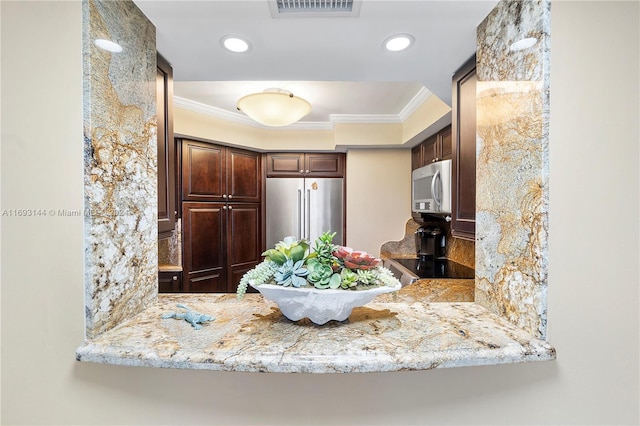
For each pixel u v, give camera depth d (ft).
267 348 2.44
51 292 2.65
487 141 3.43
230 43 3.94
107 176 2.82
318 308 2.69
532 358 2.51
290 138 11.11
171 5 3.23
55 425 2.76
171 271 9.04
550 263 2.65
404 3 3.21
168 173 4.30
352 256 2.68
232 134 10.06
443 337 2.67
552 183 2.65
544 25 2.63
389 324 2.95
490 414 2.92
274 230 11.49
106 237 2.81
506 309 3.08
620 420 2.77
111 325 2.85
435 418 2.93
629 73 2.67
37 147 2.62
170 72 4.42
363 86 7.57
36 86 2.61
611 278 2.69
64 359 2.68
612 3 2.65
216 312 3.33
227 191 10.44
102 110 2.76
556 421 2.82
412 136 9.32
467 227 4.32
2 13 2.60
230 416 2.92
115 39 2.93
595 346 2.72
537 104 2.69
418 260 10.11
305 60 4.39
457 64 4.49
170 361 2.34
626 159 2.68
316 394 2.90
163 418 2.90
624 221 2.68
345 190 11.59
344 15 3.40
